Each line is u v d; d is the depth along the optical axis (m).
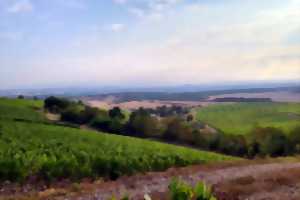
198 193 4.05
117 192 25.48
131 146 47.72
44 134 47.59
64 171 31.83
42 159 32.12
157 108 134.75
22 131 47.66
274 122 115.38
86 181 31.70
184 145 77.44
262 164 37.94
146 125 82.06
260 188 23.80
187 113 134.75
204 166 36.97
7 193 26.47
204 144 75.88
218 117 130.75
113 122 83.69
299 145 68.50
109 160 35.50
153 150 46.31
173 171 34.00
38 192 26.89
